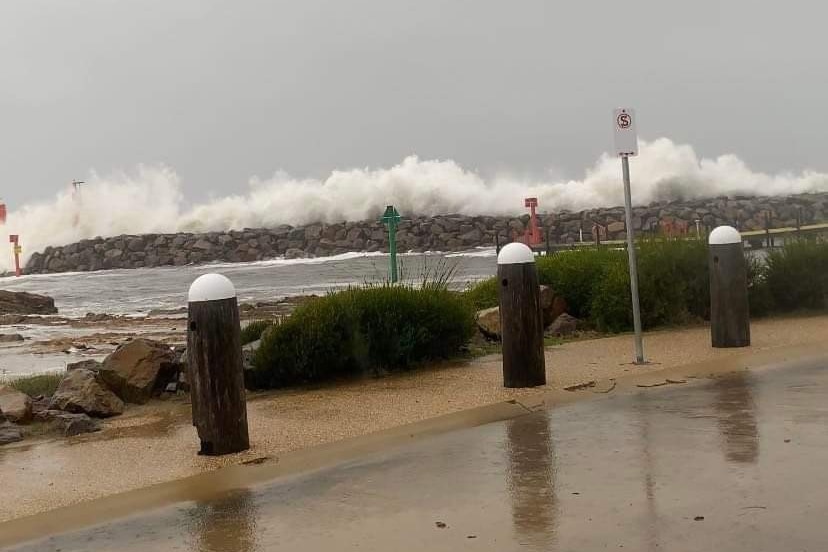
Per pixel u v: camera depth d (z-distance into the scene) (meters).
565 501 5.29
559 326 13.06
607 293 13.14
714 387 8.23
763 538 4.49
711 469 5.68
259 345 10.57
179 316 27.91
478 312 13.33
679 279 13.14
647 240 14.30
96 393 9.45
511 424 7.36
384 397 9.05
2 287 55.19
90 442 7.95
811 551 4.30
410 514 5.28
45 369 15.43
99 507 5.84
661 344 11.22
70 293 45.34
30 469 7.07
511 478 5.84
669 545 4.50
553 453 6.36
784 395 7.64
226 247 74.38
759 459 5.80
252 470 6.51
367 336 10.54
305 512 5.47
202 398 7.07
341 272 46.41
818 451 5.89
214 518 5.47
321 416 8.30
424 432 7.30
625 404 7.80
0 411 8.83
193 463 6.88
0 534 5.41
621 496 5.30
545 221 64.81
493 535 4.82
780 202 64.75
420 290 11.53
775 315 13.38
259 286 39.09
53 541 5.24
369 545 4.82
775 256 13.68
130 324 25.42
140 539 5.18
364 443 7.05
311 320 10.47
